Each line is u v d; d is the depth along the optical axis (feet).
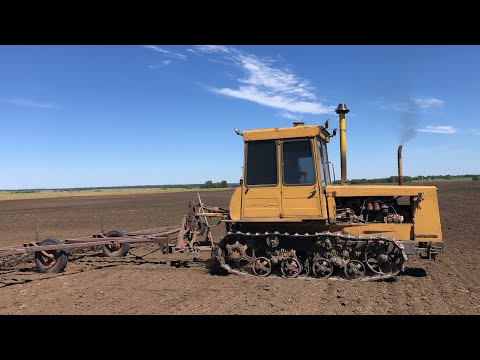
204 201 136.67
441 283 26.94
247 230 30.83
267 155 30.01
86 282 29.66
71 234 62.80
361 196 29.35
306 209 28.89
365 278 27.66
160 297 24.84
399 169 30.55
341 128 31.86
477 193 131.34
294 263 29.09
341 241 28.68
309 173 29.01
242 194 30.30
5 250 31.37
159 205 131.44
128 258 40.19
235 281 28.40
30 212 119.03
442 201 103.96
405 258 27.40
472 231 52.75
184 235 34.73
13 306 23.65
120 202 161.79
